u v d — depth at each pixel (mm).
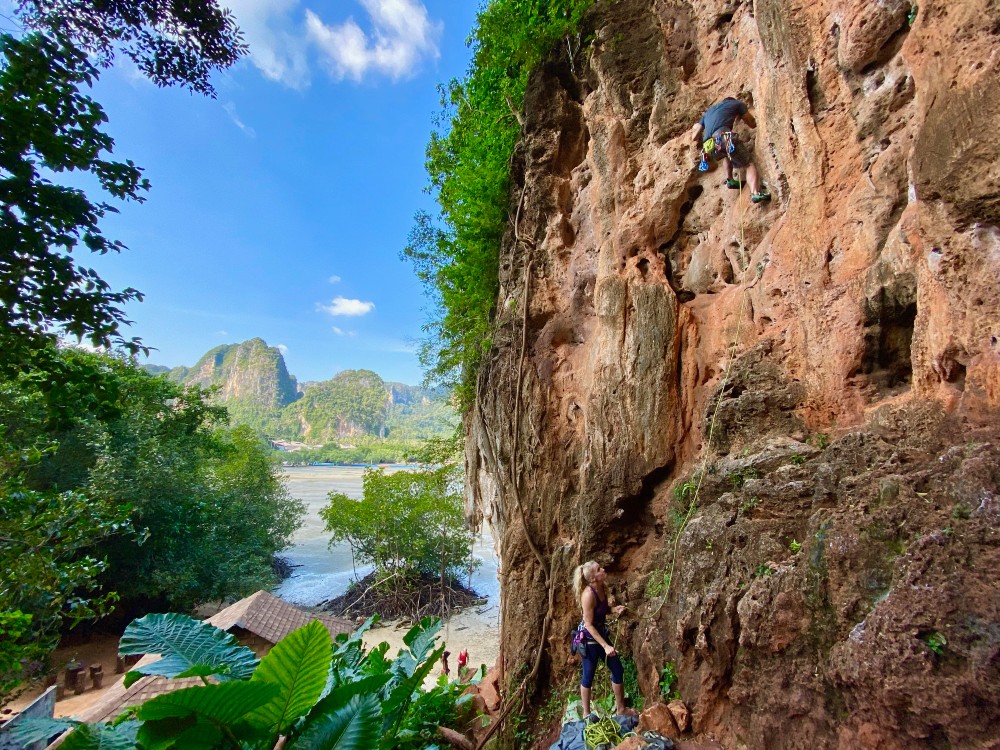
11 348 4824
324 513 28969
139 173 5293
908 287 4051
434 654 5445
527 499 7926
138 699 8555
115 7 6625
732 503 4809
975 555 2736
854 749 2951
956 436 3379
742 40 6121
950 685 2510
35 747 6980
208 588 22891
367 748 3227
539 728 6590
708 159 6008
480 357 11094
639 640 5562
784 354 5141
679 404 6145
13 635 6562
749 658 3936
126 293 5148
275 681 3383
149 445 21016
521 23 9766
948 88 3320
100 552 19844
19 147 4668
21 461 6957
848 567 3395
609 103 7738
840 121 4781
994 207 3096
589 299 8000
